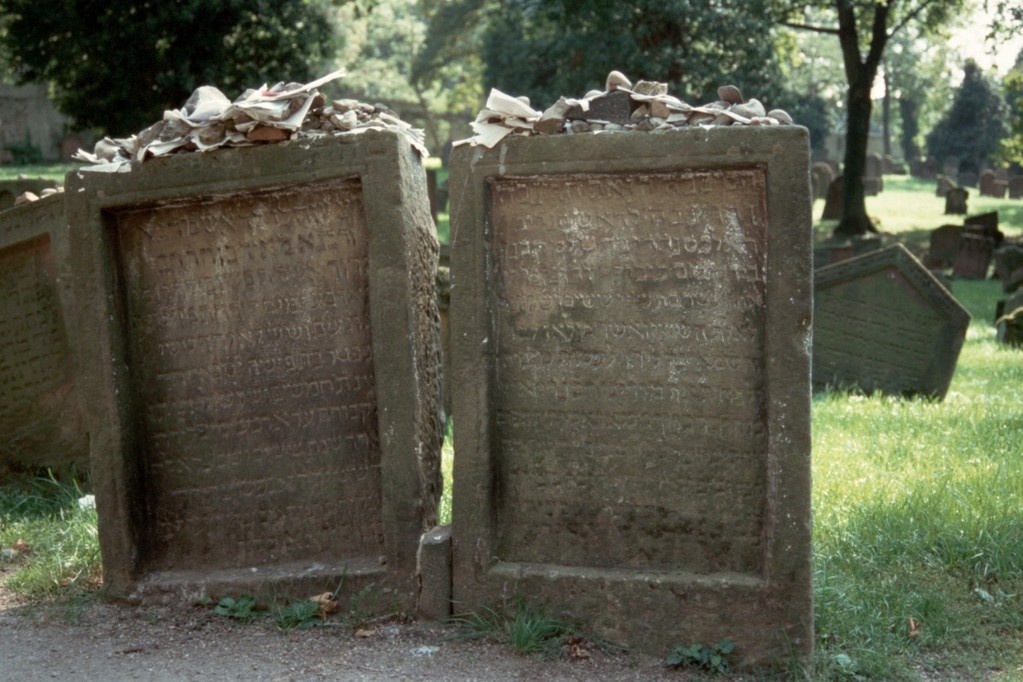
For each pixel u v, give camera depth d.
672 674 4.07
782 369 4.05
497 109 4.25
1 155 40.84
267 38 24.88
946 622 4.45
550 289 4.38
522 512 4.48
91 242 4.75
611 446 4.38
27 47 23.94
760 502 4.23
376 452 4.73
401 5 65.94
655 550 4.36
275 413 4.81
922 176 57.56
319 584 4.62
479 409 4.37
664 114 4.21
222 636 4.45
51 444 6.84
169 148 4.66
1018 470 6.54
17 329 6.84
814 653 4.16
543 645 4.23
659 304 4.28
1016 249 23.78
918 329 10.05
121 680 4.06
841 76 59.06
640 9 27.47
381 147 4.46
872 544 5.31
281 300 4.76
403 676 4.01
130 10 23.27
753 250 4.16
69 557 5.38
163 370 4.88
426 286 4.80
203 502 4.91
